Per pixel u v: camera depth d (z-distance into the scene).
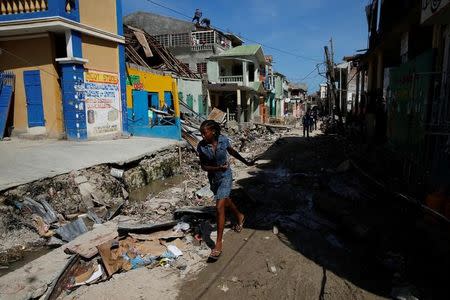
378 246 4.68
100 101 13.17
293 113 63.06
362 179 7.87
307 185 8.54
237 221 5.64
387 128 11.31
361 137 16.20
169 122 16.31
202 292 3.76
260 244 4.97
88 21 12.34
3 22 11.14
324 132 25.50
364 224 5.19
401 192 6.30
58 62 11.76
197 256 4.60
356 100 23.06
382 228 5.11
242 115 31.23
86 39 12.35
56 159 8.65
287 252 4.69
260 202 6.93
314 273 4.10
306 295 3.67
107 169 8.83
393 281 3.82
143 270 4.23
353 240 5.07
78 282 4.00
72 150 9.94
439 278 3.74
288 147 16.59
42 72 12.00
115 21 13.83
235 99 30.52
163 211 6.85
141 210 7.03
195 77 26.05
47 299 3.61
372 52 16.02
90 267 4.34
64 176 7.50
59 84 12.15
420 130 6.75
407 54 10.24
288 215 6.21
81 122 12.18
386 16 14.25
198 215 6.12
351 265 4.29
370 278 3.96
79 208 7.21
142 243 4.95
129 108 15.35
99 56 13.06
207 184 9.29
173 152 12.64
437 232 4.36
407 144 7.91
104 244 4.55
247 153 15.66
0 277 4.22
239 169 10.98
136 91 15.78
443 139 5.57
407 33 10.42
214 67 31.70
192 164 12.91
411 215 5.41
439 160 5.56
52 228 6.18
